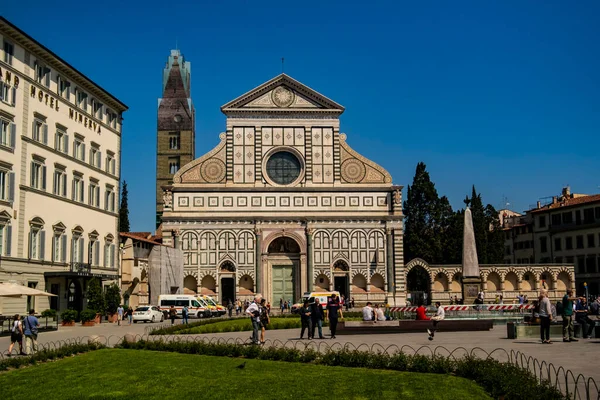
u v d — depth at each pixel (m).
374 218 102.88
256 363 31.77
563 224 126.81
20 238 63.50
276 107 104.44
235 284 100.88
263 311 42.31
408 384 25.47
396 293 101.44
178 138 160.88
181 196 102.12
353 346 39.28
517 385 22.78
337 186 103.38
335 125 104.88
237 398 23.89
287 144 104.06
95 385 26.81
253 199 102.50
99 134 82.50
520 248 139.75
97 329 63.16
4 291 54.44
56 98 71.25
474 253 72.88
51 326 62.25
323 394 24.22
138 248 96.88
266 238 101.94
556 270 108.88
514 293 108.31
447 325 50.41
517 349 35.28
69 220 73.56
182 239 101.31
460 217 123.88
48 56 68.81
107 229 83.94
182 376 28.31
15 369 32.41
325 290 101.75
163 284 87.94
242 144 103.62
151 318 76.31
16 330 38.56
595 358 31.14
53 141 70.38
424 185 125.62
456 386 24.91
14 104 62.91
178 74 163.00
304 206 102.88
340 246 102.38
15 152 62.94
